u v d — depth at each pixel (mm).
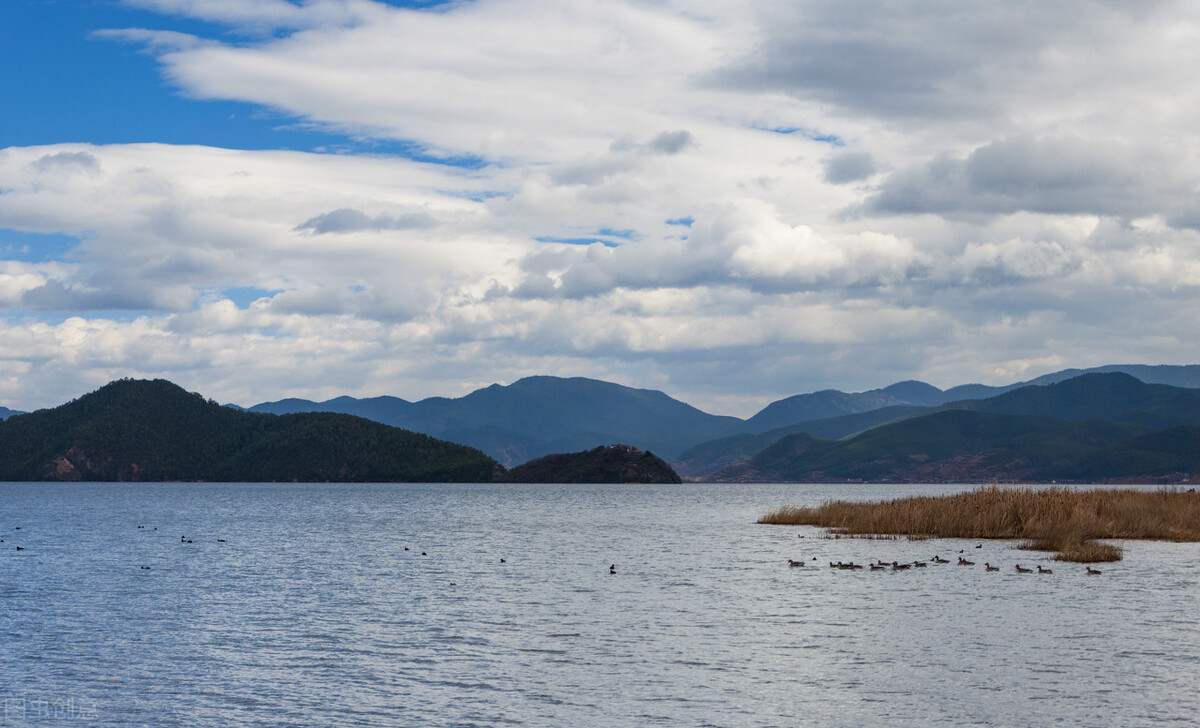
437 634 35906
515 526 109125
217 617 40062
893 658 31062
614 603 43031
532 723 24750
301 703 26688
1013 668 29609
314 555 69312
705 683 28281
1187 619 37125
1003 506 73812
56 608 42750
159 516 136875
